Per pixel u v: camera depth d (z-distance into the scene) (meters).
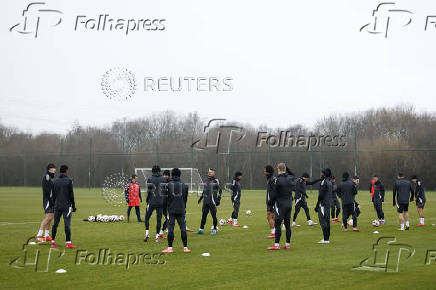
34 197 43.41
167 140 63.72
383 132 58.91
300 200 19.73
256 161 56.44
